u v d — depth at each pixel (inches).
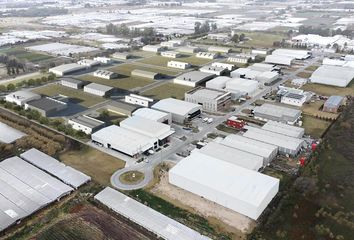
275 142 3403.1
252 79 5556.1
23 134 3786.9
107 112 4274.1
